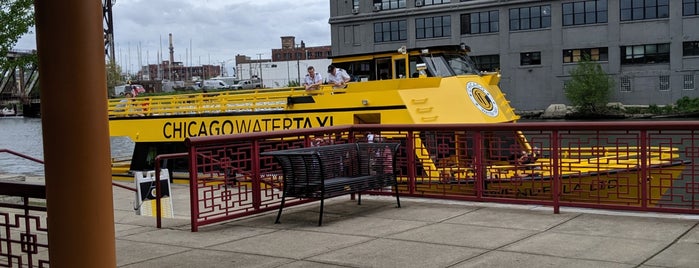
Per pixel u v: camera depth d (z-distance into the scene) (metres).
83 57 4.11
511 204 9.39
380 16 66.44
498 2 61.44
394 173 9.57
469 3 62.62
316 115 15.37
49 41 4.07
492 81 16.27
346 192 8.78
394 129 10.11
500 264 6.33
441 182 10.77
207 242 7.74
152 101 18.41
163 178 10.64
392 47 66.38
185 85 114.00
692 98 55.44
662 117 54.72
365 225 8.41
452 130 9.63
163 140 18.03
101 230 4.25
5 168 36.72
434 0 64.44
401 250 7.02
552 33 60.03
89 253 4.21
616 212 8.59
